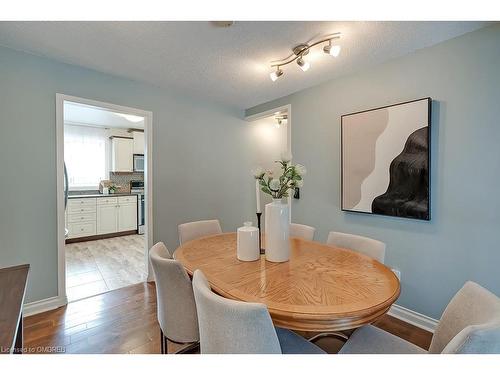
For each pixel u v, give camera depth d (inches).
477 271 70.3
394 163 85.7
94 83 99.0
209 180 138.3
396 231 87.7
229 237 84.8
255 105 145.2
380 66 90.9
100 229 194.4
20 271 46.6
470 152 71.0
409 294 84.4
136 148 225.8
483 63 68.5
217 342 36.2
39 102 87.5
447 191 75.4
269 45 79.2
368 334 48.8
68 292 103.0
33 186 86.9
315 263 58.9
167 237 122.3
